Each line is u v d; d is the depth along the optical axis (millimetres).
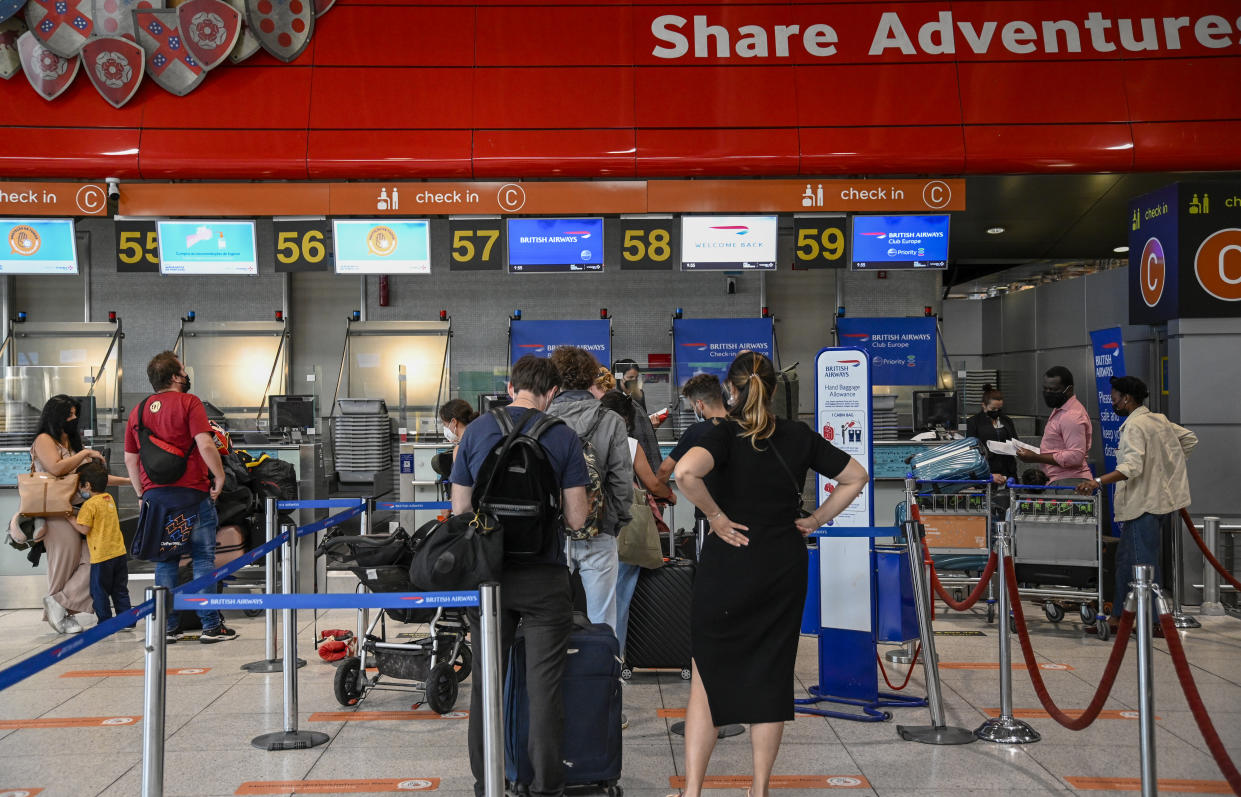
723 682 3545
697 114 10742
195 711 5293
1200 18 10883
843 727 4883
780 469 3668
